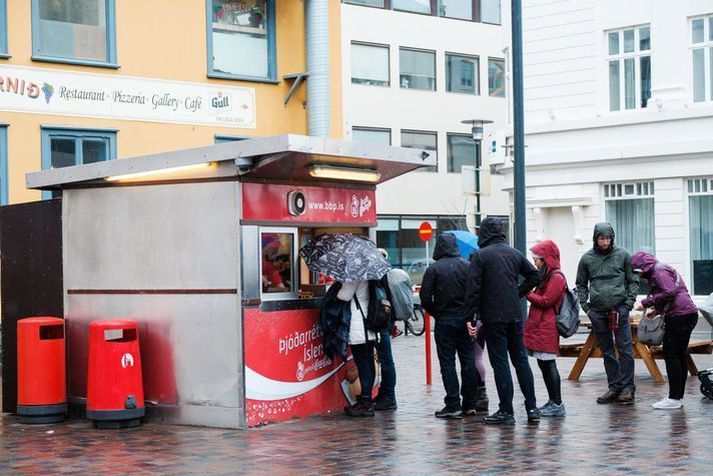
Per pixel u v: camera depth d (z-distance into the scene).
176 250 11.85
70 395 12.62
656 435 10.45
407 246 46.22
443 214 47.47
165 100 20.44
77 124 19.41
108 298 12.34
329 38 22.22
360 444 10.34
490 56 49.38
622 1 27.05
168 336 11.90
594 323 12.95
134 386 11.68
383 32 45.16
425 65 46.88
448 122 47.59
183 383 11.79
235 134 21.30
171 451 10.20
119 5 19.97
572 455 9.51
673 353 12.16
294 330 12.05
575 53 27.97
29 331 12.14
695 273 26.05
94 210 12.49
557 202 28.08
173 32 20.58
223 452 10.07
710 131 25.47
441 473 8.88
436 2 47.31
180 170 11.83
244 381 11.41
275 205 11.84
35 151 18.95
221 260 11.54
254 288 11.55
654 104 26.38
